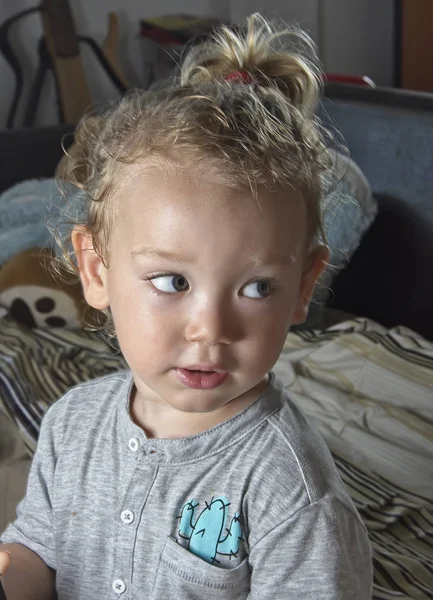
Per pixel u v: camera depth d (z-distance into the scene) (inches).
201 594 26.7
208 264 24.1
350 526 26.2
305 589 25.4
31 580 30.9
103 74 114.0
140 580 27.6
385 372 58.5
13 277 66.2
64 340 64.9
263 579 26.0
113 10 112.7
